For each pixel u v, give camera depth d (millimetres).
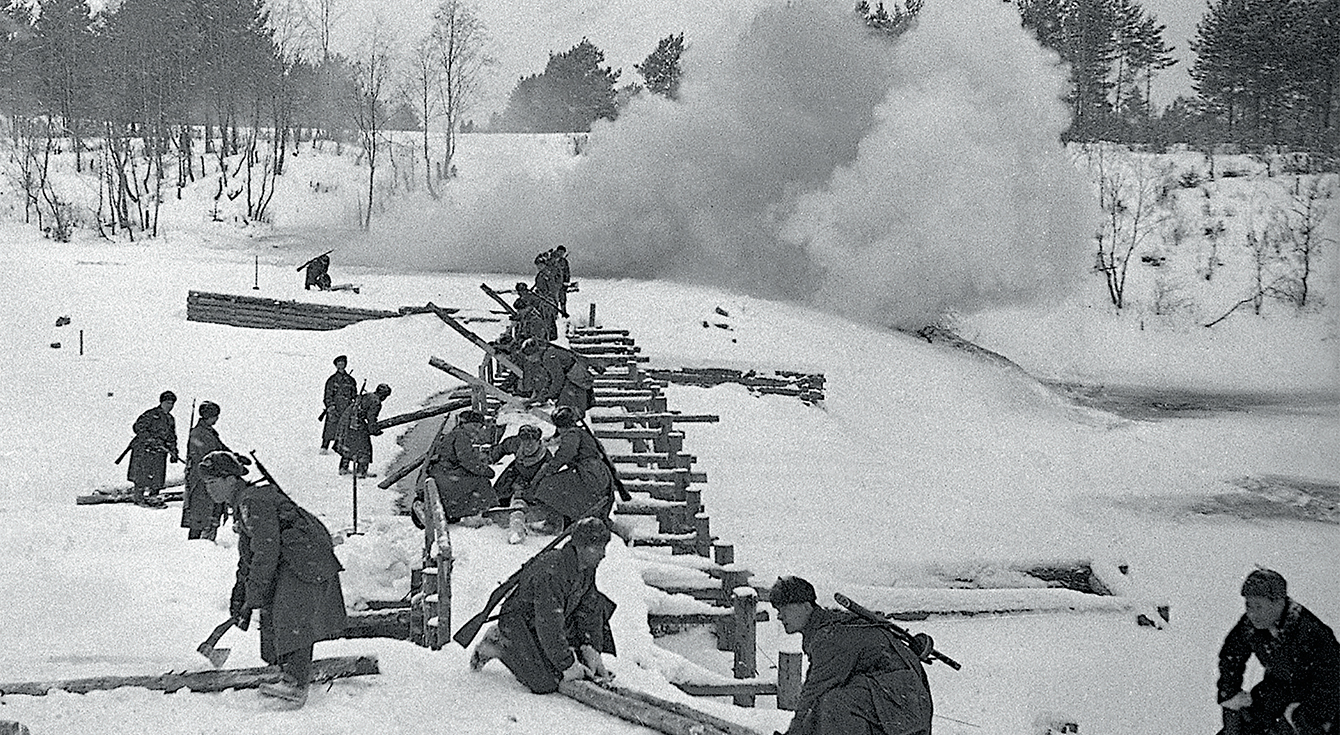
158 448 17078
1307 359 46281
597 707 7332
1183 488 26562
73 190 58906
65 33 66625
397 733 6863
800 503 21328
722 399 28766
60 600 10320
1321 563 19828
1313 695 6266
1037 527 21203
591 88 88125
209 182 62594
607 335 31703
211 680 7508
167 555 12312
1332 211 58219
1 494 17219
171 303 32594
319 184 63969
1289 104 68688
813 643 6012
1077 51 74812
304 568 7363
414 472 19266
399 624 11422
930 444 29484
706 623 12148
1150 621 15438
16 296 31438
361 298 34375
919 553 17906
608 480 12734
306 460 20000
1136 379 44500
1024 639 14648
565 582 7656
